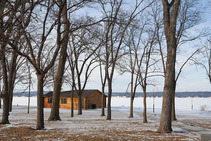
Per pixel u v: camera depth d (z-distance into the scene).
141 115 29.83
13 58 16.36
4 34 8.86
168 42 11.68
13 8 8.91
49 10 10.89
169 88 11.39
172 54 11.50
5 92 14.70
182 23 23.27
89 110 39.81
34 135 9.79
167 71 11.53
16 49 9.88
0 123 14.37
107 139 8.76
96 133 10.46
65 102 45.50
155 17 20.52
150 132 11.12
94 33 11.70
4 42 8.70
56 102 18.72
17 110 34.47
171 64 11.47
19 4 9.24
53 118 18.41
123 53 21.45
